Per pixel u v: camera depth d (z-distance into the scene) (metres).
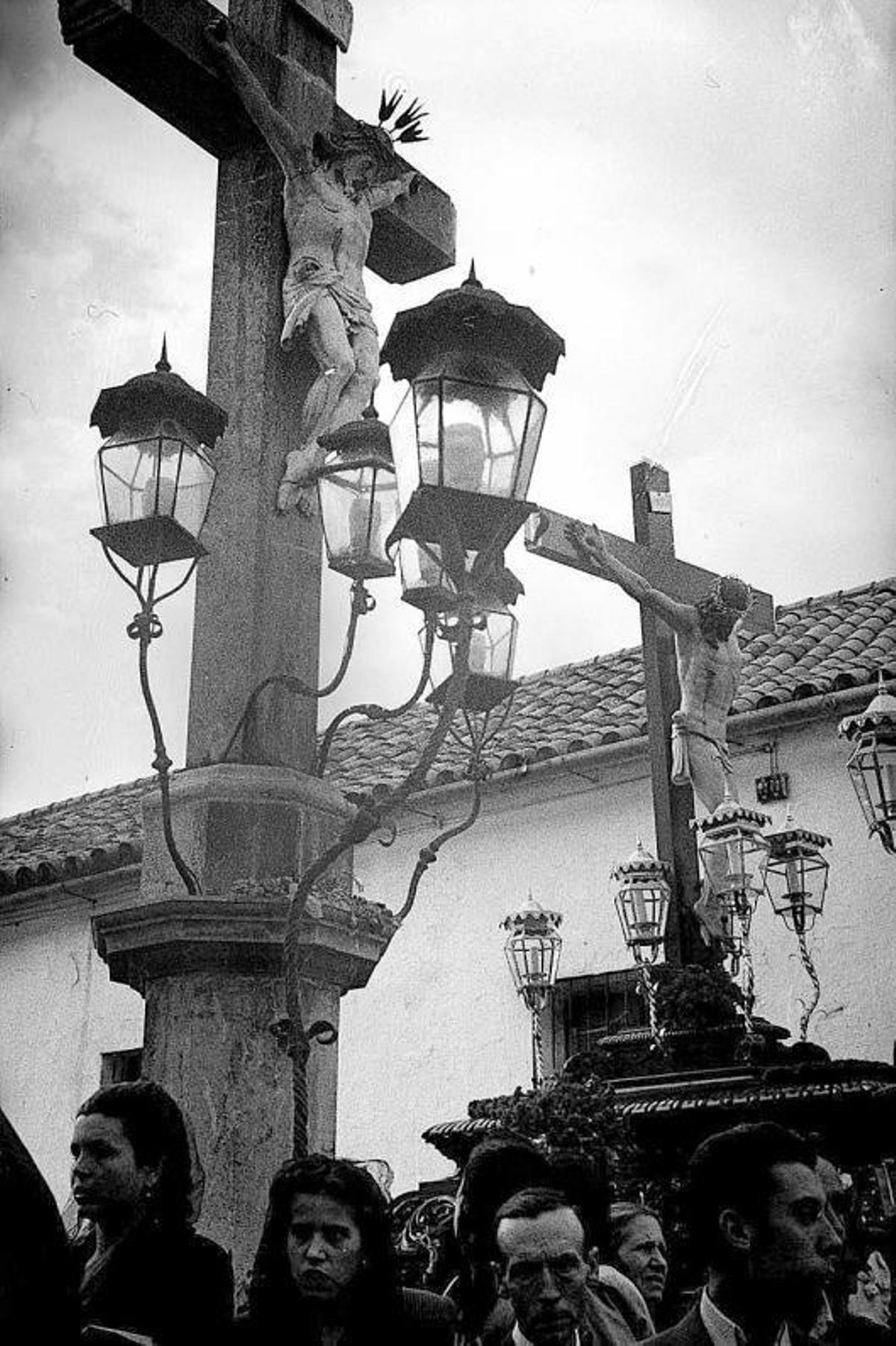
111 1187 2.85
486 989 9.12
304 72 4.54
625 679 10.07
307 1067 3.62
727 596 6.34
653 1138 4.65
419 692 3.82
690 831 6.27
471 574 3.57
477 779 4.02
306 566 4.23
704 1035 5.19
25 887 10.16
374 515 3.99
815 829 8.30
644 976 5.70
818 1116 4.52
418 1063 9.22
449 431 3.56
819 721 8.42
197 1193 3.30
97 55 4.34
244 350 4.35
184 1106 3.48
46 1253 1.90
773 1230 2.53
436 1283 3.91
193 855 3.76
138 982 3.69
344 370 4.24
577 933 8.92
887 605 9.67
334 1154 3.65
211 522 4.19
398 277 4.96
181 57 4.31
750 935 8.27
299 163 4.39
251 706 3.93
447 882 9.48
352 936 3.70
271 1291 2.78
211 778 3.82
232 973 3.56
